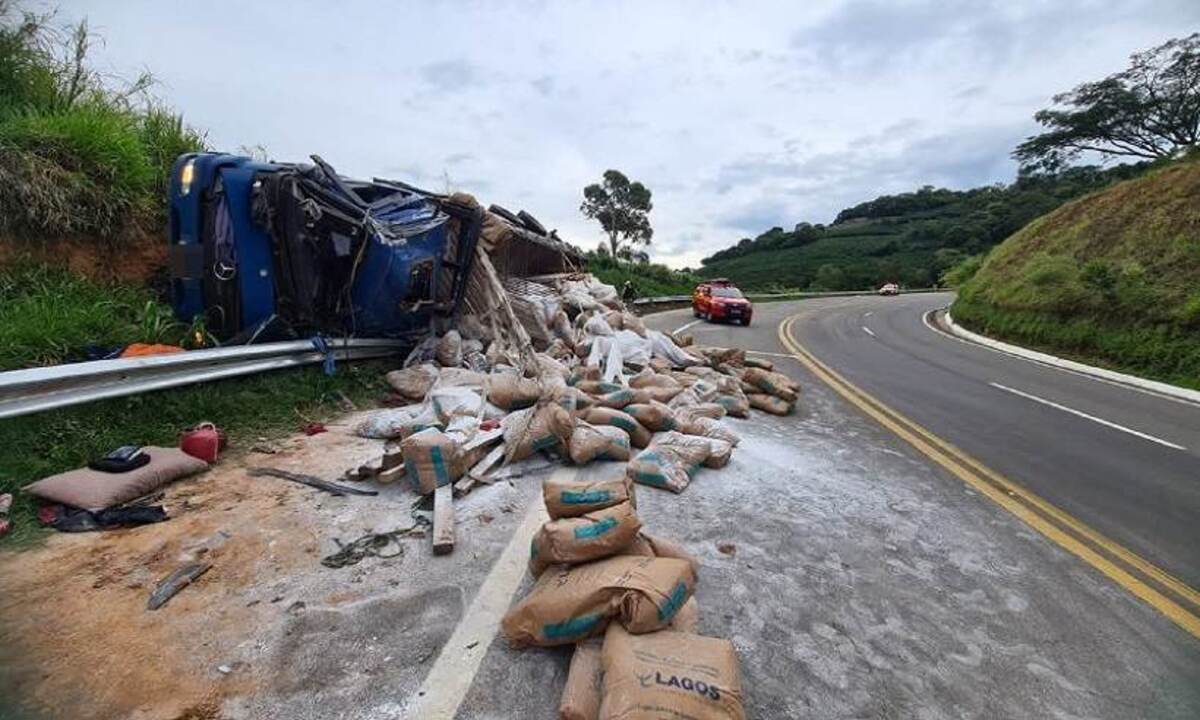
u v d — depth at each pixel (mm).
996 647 2549
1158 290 13617
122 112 6883
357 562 2773
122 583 2484
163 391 4242
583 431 4277
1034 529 3871
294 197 5082
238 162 5312
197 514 3115
